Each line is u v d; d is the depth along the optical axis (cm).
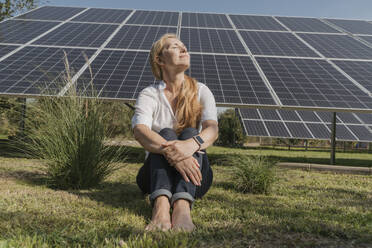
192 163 214
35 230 178
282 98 666
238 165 398
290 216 239
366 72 823
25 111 399
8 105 696
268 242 171
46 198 275
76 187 347
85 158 351
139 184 293
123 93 654
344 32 1227
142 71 770
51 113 366
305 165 612
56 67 757
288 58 909
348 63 884
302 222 214
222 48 971
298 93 692
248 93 684
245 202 304
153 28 1148
